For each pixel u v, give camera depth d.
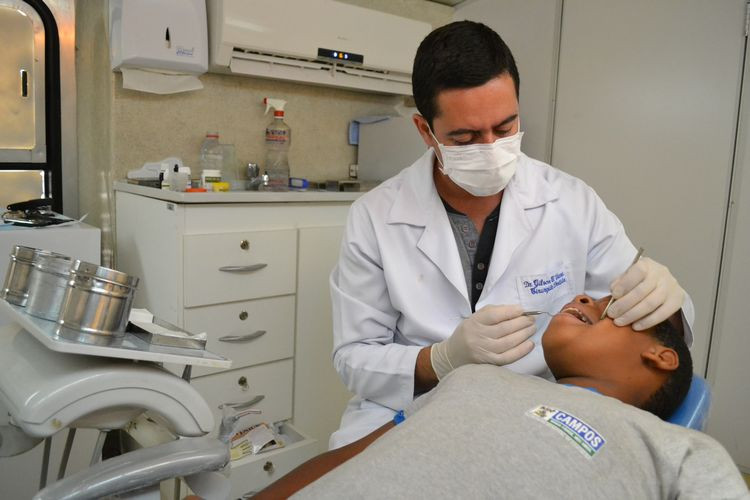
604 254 1.26
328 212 2.07
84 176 2.23
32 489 1.57
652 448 0.73
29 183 2.13
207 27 2.11
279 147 2.41
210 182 2.04
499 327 0.99
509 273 1.21
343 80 2.43
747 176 1.90
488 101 1.01
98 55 2.12
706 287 2.02
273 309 1.95
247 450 1.79
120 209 2.12
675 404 0.92
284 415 2.04
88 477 0.68
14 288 0.92
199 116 2.25
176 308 1.76
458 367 0.95
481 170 1.07
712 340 2.02
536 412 0.75
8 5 1.99
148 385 0.79
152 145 2.16
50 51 2.09
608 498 0.66
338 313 1.25
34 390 0.74
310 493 0.67
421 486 0.65
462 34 1.02
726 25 1.91
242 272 1.87
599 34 2.27
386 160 2.54
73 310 0.78
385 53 2.46
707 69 1.97
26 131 2.09
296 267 1.99
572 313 1.00
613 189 2.27
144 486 0.71
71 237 1.69
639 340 0.92
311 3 2.21
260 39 2.12
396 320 1.27
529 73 2.54
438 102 1.04
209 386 1.84
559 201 1.26
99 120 2.19
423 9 2.78
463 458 0.68
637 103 2.17
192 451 0.76
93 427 0.81
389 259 1.21
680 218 2.08
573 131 2.39
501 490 0.65
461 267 1.19
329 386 2.13
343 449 0.93
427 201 1.23
